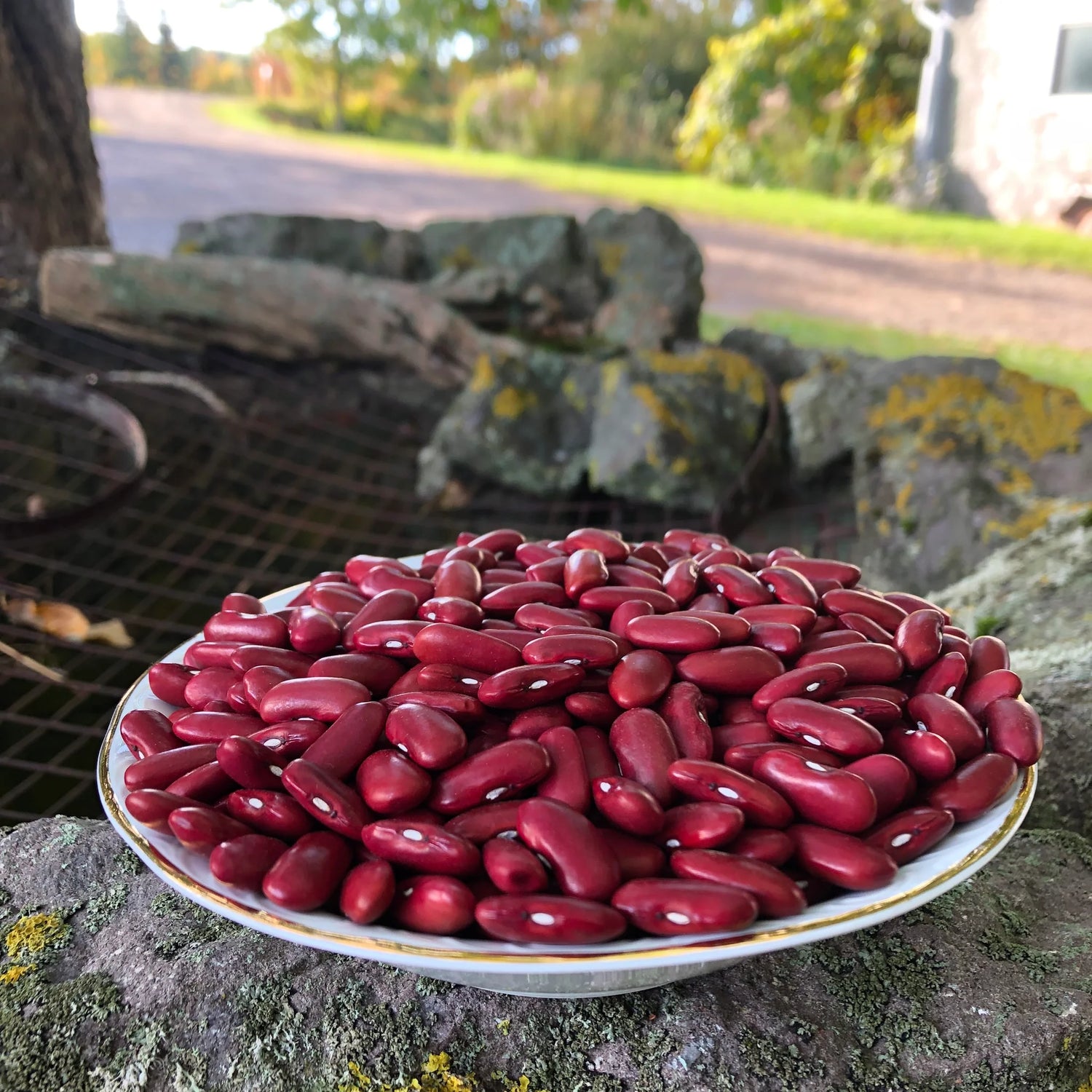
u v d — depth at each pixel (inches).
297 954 7.3
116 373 24.0
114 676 18.9
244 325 24.0
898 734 6.6
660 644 6.8
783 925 5.4
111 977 7.1
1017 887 8.2
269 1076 6.6
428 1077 6.6
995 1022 6.9
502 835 5.9
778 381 23.7
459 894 5.4
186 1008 6.9
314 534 22.7
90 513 18.3
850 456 20.9
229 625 7.5
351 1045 6.7
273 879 5.5
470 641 6.7
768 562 8.4
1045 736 9.6
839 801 5.8
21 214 24.5
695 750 6.3
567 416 23.0
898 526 18.4
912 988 7.2
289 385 25.6
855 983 7.2
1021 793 6.4
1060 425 18.4
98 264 23.2
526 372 23.3
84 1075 6.6
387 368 25.7
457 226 27.2
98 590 20.7
